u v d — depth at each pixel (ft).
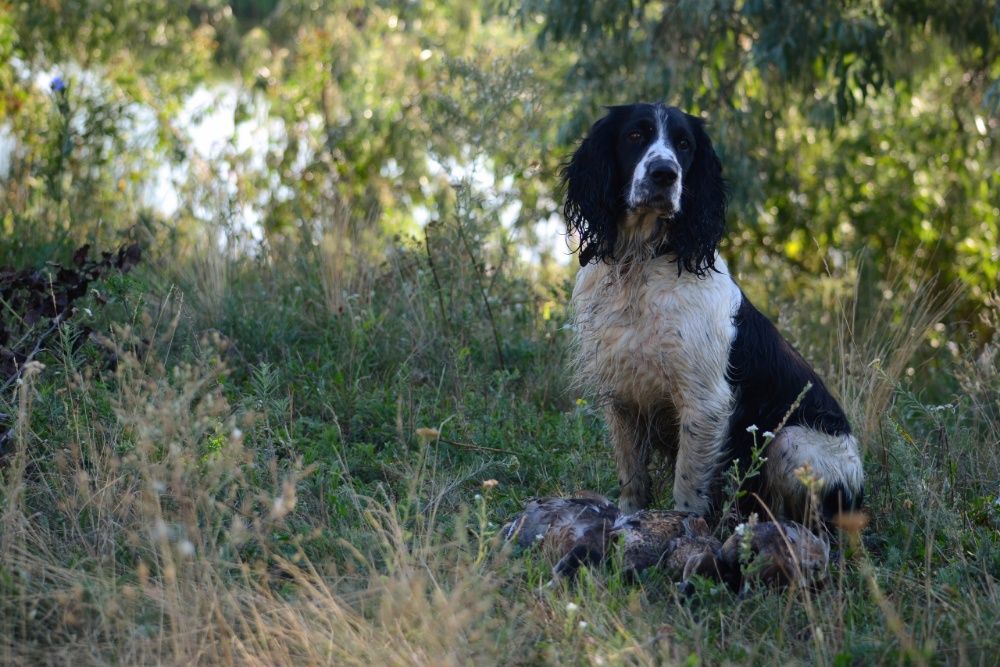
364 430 19.90
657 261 17.29
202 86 39.96
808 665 12.26
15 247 25.08
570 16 29.48
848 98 30.60
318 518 15.55
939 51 31.50
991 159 33.22
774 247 35.78
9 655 11.27
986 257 32.63
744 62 29.96
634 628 12.69
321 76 36.52
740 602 13.46
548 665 11.58
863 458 19.38
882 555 16.56
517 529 15.12
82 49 36.88
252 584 13.12
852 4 29.68
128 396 14.76
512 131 28.43
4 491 13.69
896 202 34.94
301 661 11.63
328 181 33.86
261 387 18.90
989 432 19.97
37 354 18.58
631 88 29.99
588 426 19.97
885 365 23.49
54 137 30.68
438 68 34.55
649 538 14.58
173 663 11.30
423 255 25.55
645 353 17.16
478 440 19.29
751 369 17.34
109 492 14.08
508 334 24.26
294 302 23.80
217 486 13.87
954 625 12.67
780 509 17.38
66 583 12.47
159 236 27.32
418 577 12.22
